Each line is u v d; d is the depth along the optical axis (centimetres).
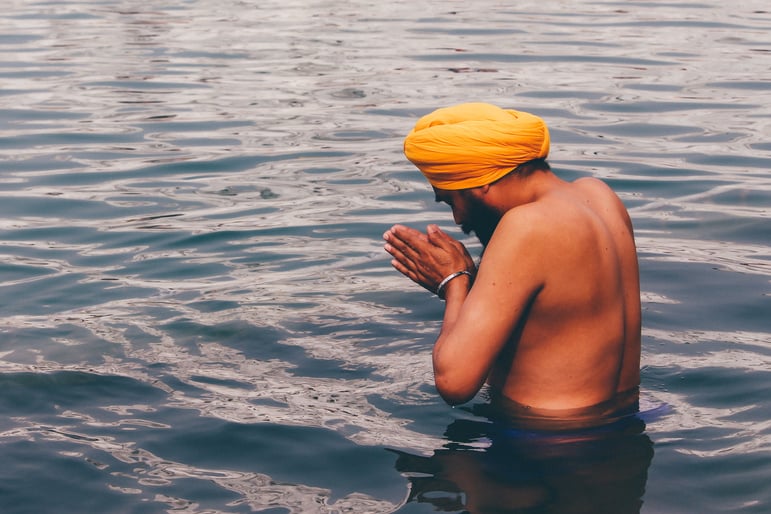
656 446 263
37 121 761
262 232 492
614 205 280
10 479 255
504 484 247
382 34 1163
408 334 355
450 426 280
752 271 422
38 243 483
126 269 440
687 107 772
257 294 401
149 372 326
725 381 308
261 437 278
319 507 239
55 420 291
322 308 383
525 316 267
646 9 1338
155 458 267
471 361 257
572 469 253
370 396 304
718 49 1029
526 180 270
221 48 1080
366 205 539
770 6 1349
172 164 637
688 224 498
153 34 1180
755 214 510
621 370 285
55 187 587
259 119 762
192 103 820
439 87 864
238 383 316
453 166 266
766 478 246
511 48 1050
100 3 1448
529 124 265
